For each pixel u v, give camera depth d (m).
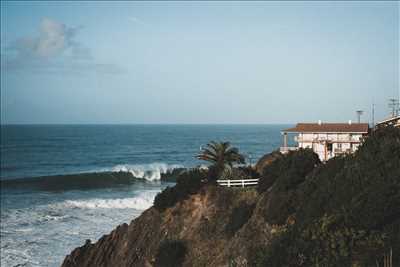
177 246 31.28
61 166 109.88
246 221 29.64
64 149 158.88
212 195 34.44
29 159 125.44
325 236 20.22
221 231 31.39
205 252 30.53
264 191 32.50
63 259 37.00
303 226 22.25
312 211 22.97
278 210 25.84
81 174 80.19
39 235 43.31
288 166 31.20
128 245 35.34
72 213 52.66
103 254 35.66
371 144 25.55
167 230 33.94
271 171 32.50
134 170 84.25
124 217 51.00
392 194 19.81
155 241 33.88
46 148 162.25
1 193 67.50
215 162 40.50
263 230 26.67
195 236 32.09
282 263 20.34
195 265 30.00
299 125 52.25
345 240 19.44
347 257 18.81
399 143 24.12
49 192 68.56
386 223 19.61
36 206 56.28
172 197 35.41
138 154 142.50
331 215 21.33
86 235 43.62
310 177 27.39
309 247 20.23
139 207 56.56
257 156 122.31
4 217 50.06
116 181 79.12
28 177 82.00
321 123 51.75
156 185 75.56
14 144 179.50
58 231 44.84
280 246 21.50
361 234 19.41
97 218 50.44
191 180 35.72
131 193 67.00
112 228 46.25
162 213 35.66
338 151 46.03
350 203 21.08
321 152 48.38
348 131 47.50
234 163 42.16
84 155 137.75
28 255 37.62
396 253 17.83
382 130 26.89
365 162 23.58
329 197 23.06
